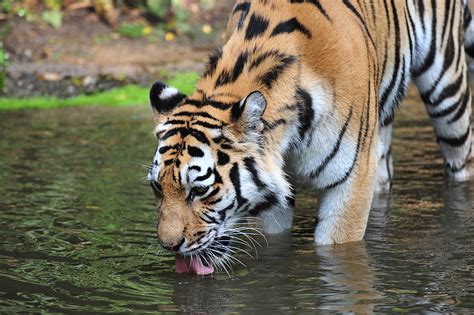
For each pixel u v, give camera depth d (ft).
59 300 29.94
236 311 28.86
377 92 35.32
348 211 34.09
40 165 48.62
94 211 40.47
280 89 30.73
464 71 42.37
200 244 29.78
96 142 54.13
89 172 47.19
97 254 34.81
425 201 41.73
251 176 29.84
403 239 36.32
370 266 33.12
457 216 39.37
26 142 54.13
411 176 46.01
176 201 29.40
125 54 76.07
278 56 31.12
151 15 82.79
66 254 34.83
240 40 31.89
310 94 31.24
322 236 34.81
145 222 38.83
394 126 57.52
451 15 40.60
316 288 30.96
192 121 29.37
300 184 33.83
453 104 42.11
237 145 29.50
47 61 74.02
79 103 66.90
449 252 34.68
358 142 33.12
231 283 31.50
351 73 32.42
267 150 30.32
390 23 36.35
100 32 79.30
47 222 38.88
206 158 29.09
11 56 74.64
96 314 28.63
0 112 63.67
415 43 39.06
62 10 81.35
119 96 68.85
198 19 83.51
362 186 33.86
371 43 34.42
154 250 35.19
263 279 31.86
